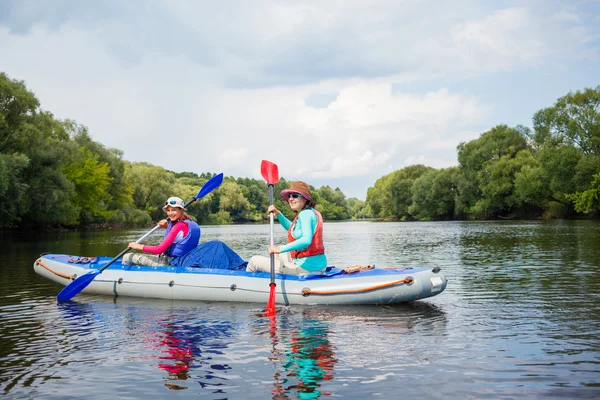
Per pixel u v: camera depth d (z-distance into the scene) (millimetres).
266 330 5094
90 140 51312
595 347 4336
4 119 31078
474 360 4031
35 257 14969
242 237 31172
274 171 7137
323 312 5941
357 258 13344
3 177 27938
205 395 3377
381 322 5410
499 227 34156
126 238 28547
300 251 6496
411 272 6301
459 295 7102
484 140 58000
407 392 3365
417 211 71938
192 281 6809
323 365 3955
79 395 3412
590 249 14141
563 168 43406
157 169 75750
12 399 3354
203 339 4777
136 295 7125
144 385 3576
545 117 45656
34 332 5164
